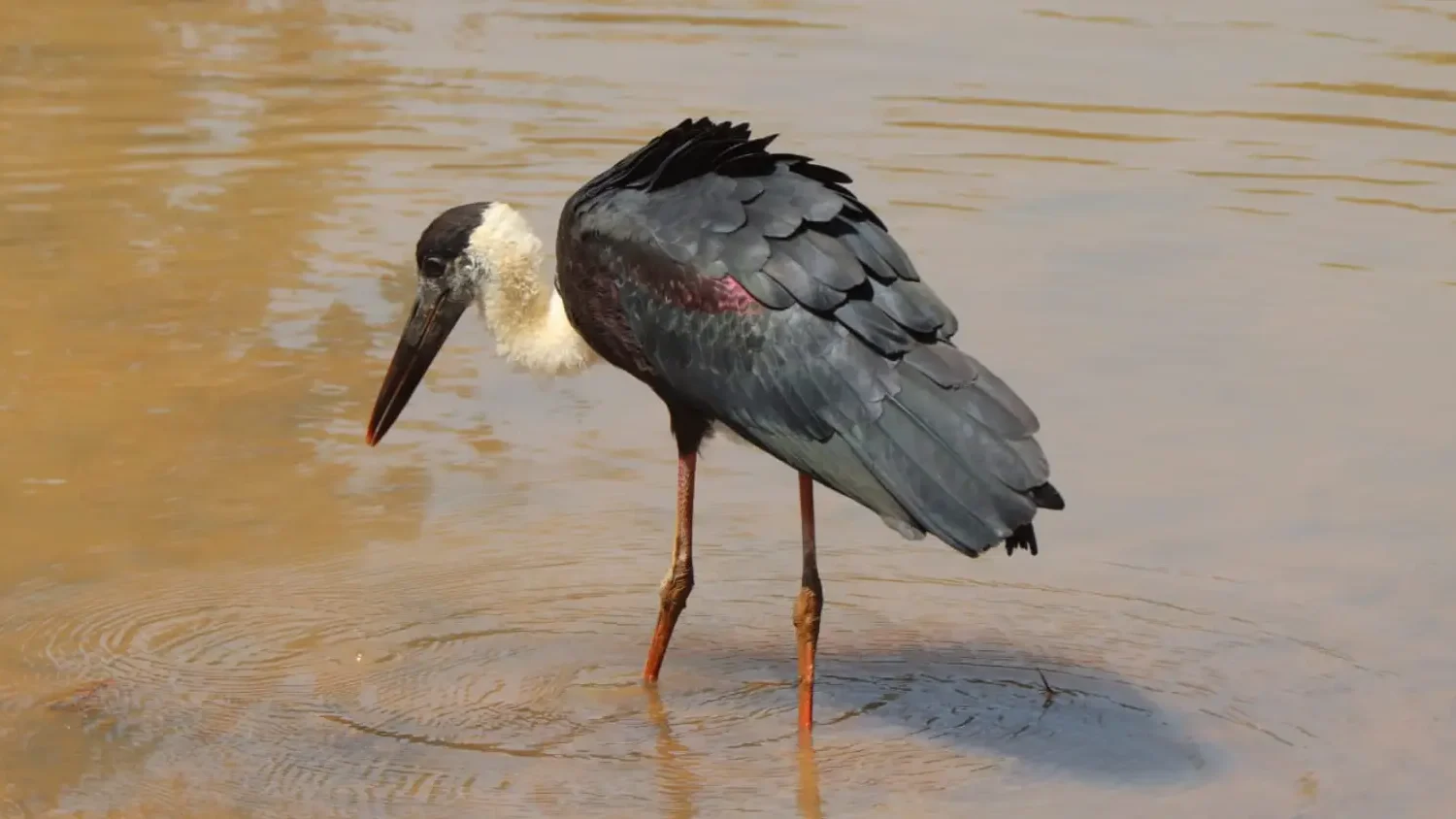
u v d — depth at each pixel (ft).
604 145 63.00
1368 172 61.67
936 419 27.68
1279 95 70.49
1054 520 37.81
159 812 27.40
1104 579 35.37
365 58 74.18
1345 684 31.48
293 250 53.21
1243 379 44.93
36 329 46.96
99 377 44.27
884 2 84.64
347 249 53.36
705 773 28.91
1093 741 29.84
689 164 31.01
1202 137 65.26
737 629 33.96
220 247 53.26
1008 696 31.40
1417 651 32.53
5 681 31.14
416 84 70.59
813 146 63.16
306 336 47.32
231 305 49.11
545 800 28.02
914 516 27.55
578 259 31.83
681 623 34.14
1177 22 81.35
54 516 37.24
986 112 67.77
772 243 29.37
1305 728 30.14
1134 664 32.35
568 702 31.19
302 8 82.38
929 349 28.22
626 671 32.40
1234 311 49.55
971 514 27.07
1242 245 54.75
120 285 50.16
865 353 28.43
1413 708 30.66
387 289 50.55
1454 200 59.00
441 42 77.00
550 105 67.92
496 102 68.23
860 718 30.76
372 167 60.64
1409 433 41.93
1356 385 44.65
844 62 74.28
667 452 41.50
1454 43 78.18
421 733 29.99
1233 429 42.11
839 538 37.45
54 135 63.52
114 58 73.72
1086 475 39.81
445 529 37.35
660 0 84.48
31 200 56.85
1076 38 78.59
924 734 30.19
